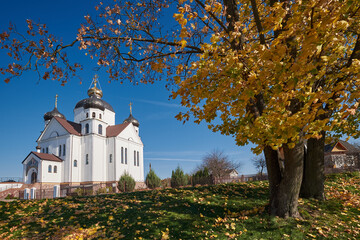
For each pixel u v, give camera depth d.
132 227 7.63
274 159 8.15
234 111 5.52
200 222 7.67
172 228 7.33
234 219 7.80
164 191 12.88
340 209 8.64
